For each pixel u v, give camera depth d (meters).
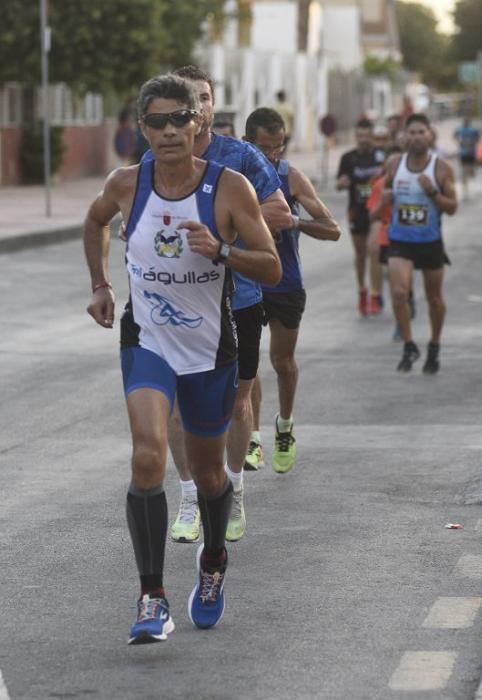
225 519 10.96
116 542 13.41
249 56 105.94
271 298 15.78
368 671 9.98
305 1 138.88
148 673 9.98
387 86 162.00
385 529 13.85
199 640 10.67
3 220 49.81
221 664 10.15
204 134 13.09
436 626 10.95
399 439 18.09
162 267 10.45
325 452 17.39
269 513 14.52
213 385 10.65
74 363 23.86
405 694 9.54
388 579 12.20
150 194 10.48
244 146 13.16
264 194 13.11
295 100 117.62
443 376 22.91
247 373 13.38
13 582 12.17
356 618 11.16
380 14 194.25
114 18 67.12
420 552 13.04
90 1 66.94
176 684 9.76
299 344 26.08
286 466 16.19
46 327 27.95
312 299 32.56
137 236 10.50
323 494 15.30
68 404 20.42
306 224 15.73
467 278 37.09
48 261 40.47
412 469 16.42
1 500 15.06
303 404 20.47
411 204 22.91
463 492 15.29
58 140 72.06
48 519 14.28
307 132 121.19
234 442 13.28
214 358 10.63
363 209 29.89
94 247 11.45
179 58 79.06
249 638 10.72
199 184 10.45
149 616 10.26
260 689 9.66
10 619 11.19
